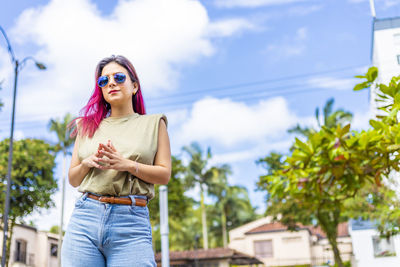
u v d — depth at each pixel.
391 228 18.22
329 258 39.16
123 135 2.19
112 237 2.02
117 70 2.28
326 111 34.34
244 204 58.91
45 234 32.53
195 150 56.38
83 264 2.02
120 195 2.06
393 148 4.84
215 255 38.50
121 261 2.01
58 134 36.59
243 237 44.03
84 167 2.09
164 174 2.16
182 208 39.62
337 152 5.37
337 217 30.22
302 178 5.95
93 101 2.30
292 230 30.88
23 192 28.47
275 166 29.52
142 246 2.04
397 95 4.61
